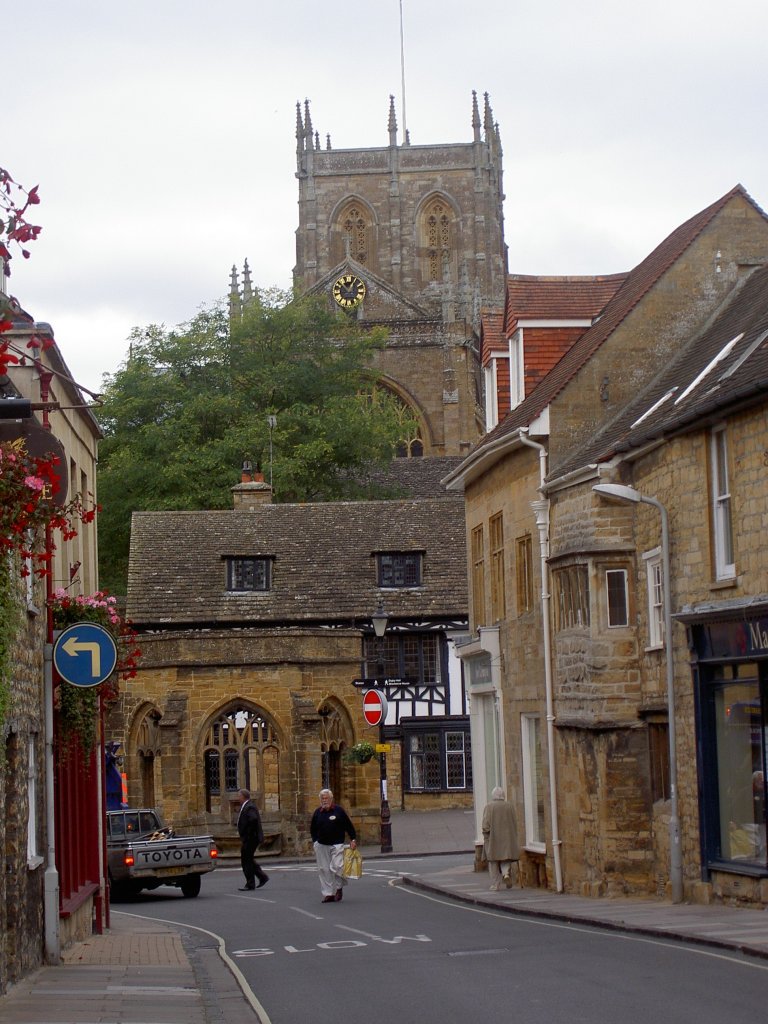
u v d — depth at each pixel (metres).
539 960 14.52
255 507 48.91
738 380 18.44
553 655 24.12
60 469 14.99
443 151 104.69
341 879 24.19
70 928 18.62
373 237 104.62
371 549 46.59
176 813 38.44
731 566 18.92
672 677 20.12
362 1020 11.51
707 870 19.30
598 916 18.47
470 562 30.81
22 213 8.94
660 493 20.77
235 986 14.33
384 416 71.50
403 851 37.03
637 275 28.62
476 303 96.00
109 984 14.66
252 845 28.86
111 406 64.06
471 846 37.62
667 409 21.56
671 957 14.17
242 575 45.75
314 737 38.75
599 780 21.95
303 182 104.62
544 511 24.62
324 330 70.94
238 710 39.34
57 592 19.19
